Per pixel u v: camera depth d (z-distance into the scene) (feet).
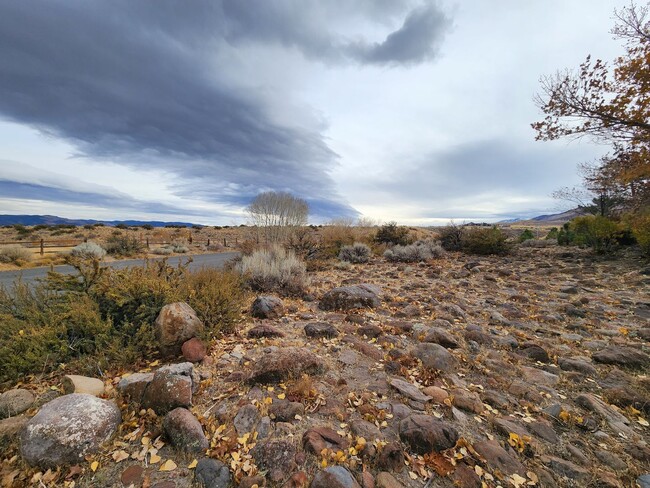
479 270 31.94
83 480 6.37
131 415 8.18
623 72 29.76
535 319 16.81
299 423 8.02
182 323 11.85
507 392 9.77
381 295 22.29
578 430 7.98
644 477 6.42
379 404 8.89
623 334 14.40
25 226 119.44
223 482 6.17
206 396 9.33
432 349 11.93
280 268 25.36
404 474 6.49
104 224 138.51
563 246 51.93
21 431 6.93
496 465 6.64
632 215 37.24
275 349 12.60
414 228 82.99
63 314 11.30
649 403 8.78
